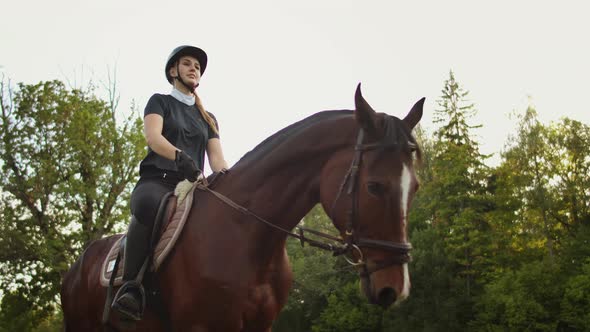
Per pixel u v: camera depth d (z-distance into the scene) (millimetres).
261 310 3547
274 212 3578
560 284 29531
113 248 4238
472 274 33094
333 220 3287
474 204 35625
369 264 3066
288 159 3588
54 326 33094
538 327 28250
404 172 3100
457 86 44469
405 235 3059
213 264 3439
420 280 30984
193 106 4359
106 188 25641
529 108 37469
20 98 27234
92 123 26000
